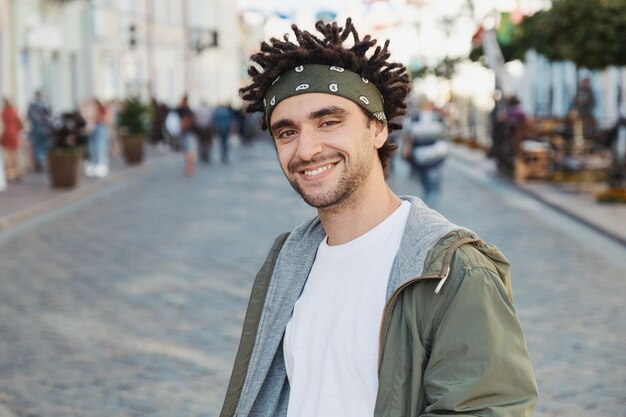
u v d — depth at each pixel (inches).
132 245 478.0
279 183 836.0
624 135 649.6
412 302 77.3
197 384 244.1
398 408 76.7
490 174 855.7
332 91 80.8
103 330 301.0
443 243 77.2
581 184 721.0
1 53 944.9
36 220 589.3
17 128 832.3
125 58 1376.7
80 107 1053.2
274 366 90.0
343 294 83.4
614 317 309.0
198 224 558.6
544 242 466.6
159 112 1408.7
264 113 87.0
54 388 242.2
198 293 355.9
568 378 244.5
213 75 2309.3
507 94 906.7
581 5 617.0
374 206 84.3
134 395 235.6
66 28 1192.2
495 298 75.1
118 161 1116.5
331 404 81.4
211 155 1294.3
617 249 444.5
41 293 360.2
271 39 83.4
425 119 500.4
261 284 92.2
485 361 73.2
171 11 1894.7
